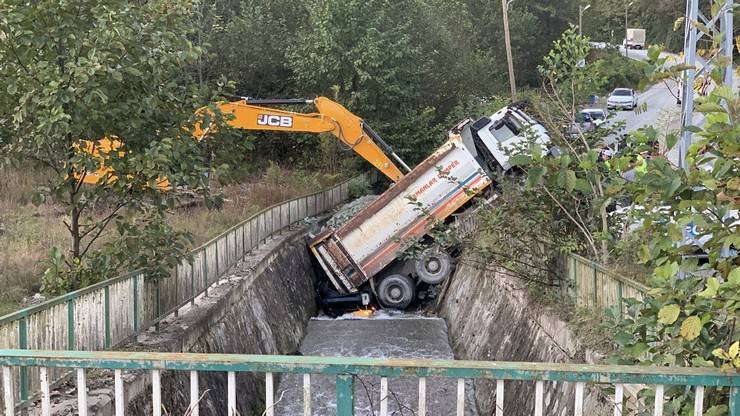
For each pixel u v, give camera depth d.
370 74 25.36
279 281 14.84
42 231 13.03
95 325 6.27
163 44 7.32
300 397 10.51
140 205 7.60
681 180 3.46
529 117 14.86
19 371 4.87
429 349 14.01
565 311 8.18
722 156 3.33
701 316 3.24
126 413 5.90
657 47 4.05
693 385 3.02
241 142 8.48
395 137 25.72
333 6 25.42
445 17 33.22
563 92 9.31
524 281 9.96
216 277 10.93
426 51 28.98
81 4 7.04
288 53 28.52
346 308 16.86
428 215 11.12
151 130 7.61
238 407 8.95
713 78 3.64
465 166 15.09
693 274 3.97
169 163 7.25
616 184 4.04
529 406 8.37
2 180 16.53
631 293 6.26
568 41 8.81
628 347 3.72
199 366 3.08
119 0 7.15
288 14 31.41
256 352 11.05
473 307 13.61
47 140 6.89
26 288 9.83
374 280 16.67
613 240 7.81
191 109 7.90
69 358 3.14
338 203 24.78
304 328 15.36
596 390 6.14
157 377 3.12
